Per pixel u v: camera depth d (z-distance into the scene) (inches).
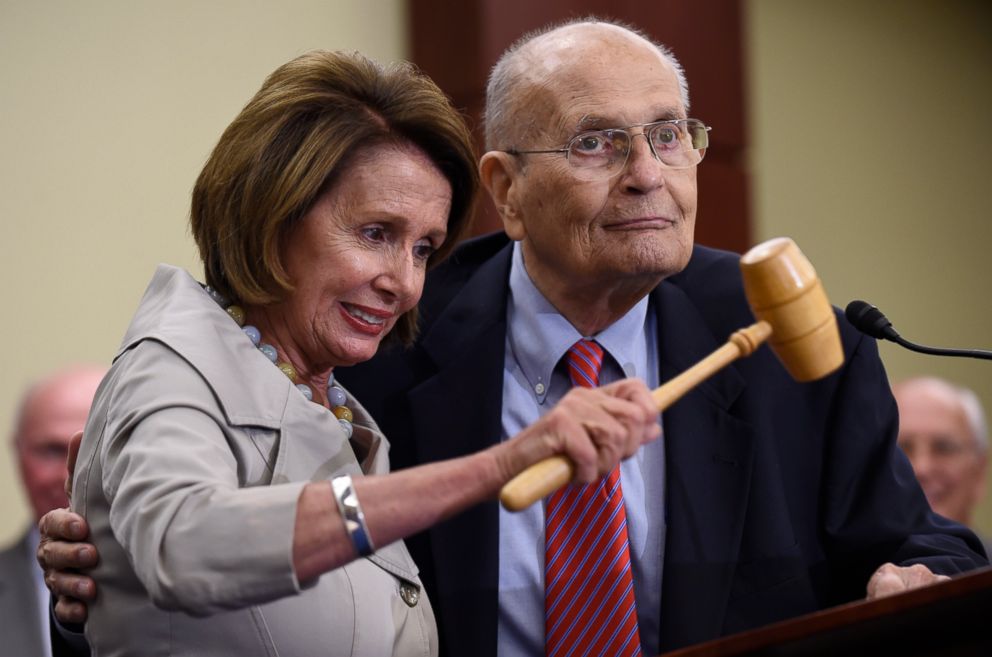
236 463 148.3
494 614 194.4
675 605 194.1
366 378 213.8
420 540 201.5
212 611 127.4
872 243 449.1
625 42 197.0
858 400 207.5
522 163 199.0
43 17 310.3
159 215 321.4
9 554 271.7
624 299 201.6
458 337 213.3
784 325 143.1
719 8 385.1
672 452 201.9
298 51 342.0
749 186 389.7
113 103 317.1
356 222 162.2
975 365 467.5
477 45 338.3
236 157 160.9
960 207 470.6
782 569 199.0
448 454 206.1
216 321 160.1
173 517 129.8
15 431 273.0
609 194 191.2
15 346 301.9
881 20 460.1
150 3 323.3
